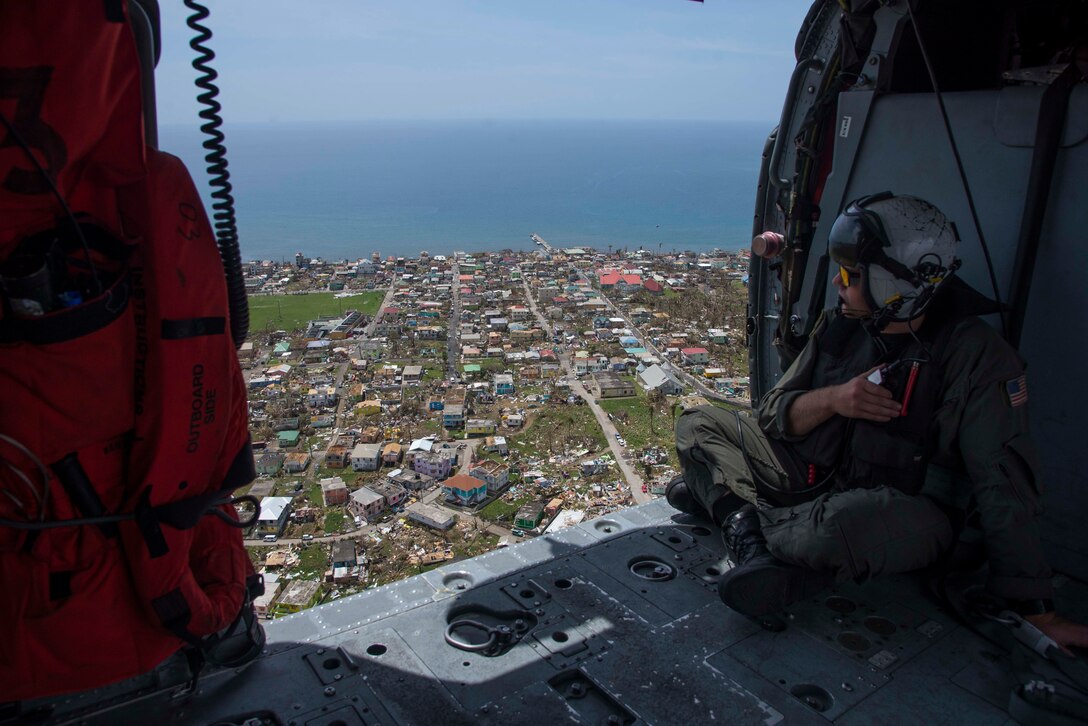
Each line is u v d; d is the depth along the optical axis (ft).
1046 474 8.21
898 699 6.52
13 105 4.20
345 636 7.37
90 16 4.29
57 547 4.98
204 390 5.32
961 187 8.38
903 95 8.77
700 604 8.00
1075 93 7.29
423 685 6.64
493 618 7.80
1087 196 7.36
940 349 7.25
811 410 8.00
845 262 7.34
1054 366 7.91
